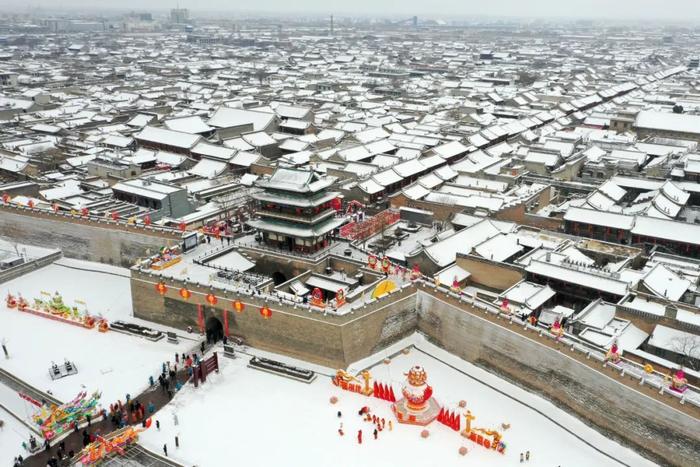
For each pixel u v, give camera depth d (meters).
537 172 179.00
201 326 102.62
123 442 74.88
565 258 112.06
